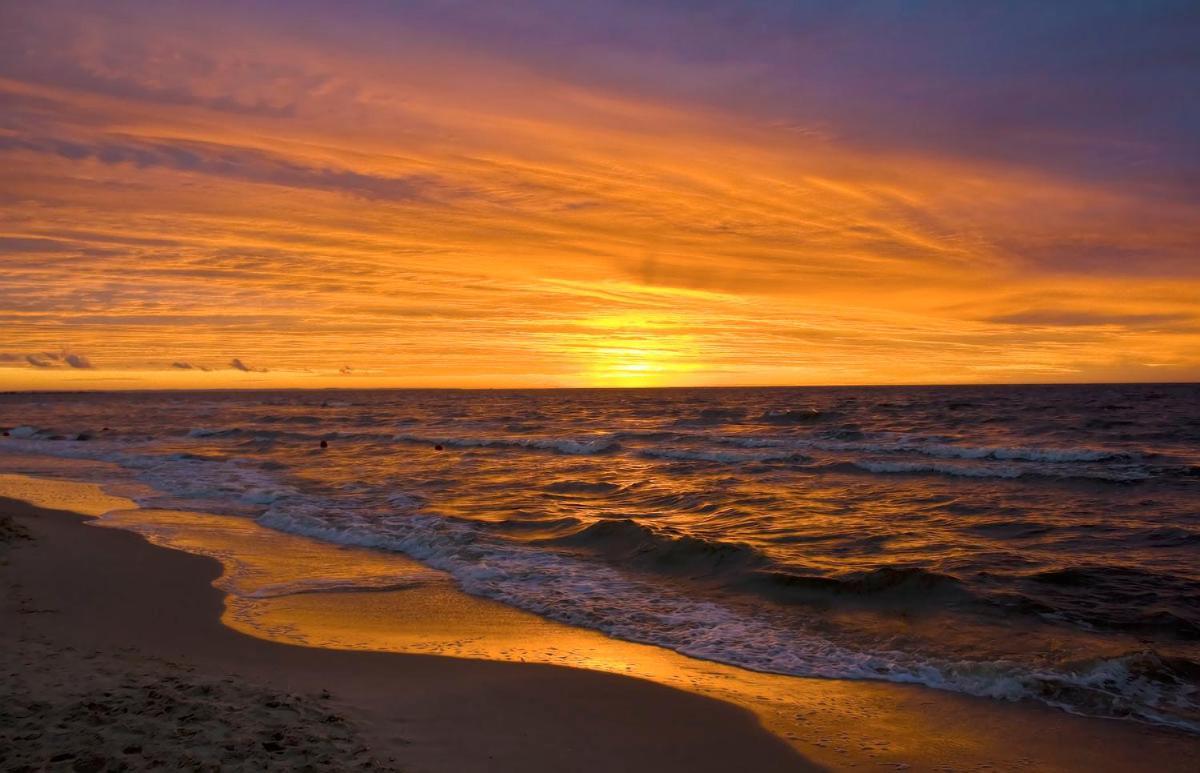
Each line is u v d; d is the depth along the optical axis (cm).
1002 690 698
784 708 657
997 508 1681
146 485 2073
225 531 1434
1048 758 571
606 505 1780
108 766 434
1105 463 2416
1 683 563
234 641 785
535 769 520
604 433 3916
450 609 966
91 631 779
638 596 1034
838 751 577
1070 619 902
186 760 447
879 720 638
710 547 1220
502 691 671
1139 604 955
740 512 1653
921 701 680
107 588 980
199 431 4138
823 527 1482
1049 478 2111
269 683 639
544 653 796
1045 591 1018
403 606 974
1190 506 1686
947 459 2592
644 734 595
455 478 2252
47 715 503
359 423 5172
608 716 627
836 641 850
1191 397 7456
